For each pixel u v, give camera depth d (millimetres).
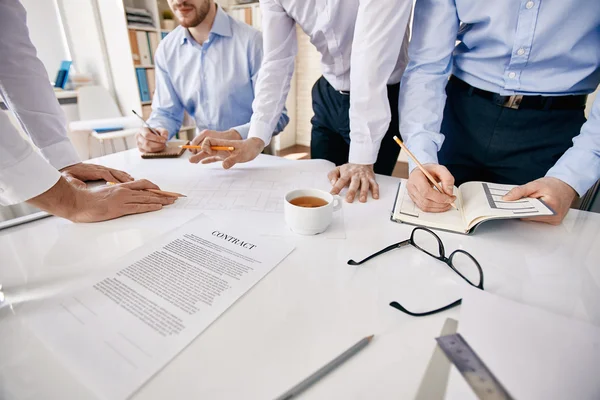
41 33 2475
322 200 567
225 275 414
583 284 413
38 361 291
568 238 526
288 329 330
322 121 1273
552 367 276
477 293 369
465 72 837
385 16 678
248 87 1484
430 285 403
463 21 730
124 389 267
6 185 444
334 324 338
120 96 2635
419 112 762
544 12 634
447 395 257
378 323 339
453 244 505
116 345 307
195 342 313
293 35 1011
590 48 651
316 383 275
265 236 519
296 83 3590
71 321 336
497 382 264
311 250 481
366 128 768
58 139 742
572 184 563
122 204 580
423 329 330
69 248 480
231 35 1399
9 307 358
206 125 1608
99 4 2355
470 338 307
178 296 374
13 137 435
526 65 708
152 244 482
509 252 484
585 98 740
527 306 347
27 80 678
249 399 261
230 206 632
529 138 784
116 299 368
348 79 1084
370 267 439
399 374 281
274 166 876
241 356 299
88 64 2623
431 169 640
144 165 875
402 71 1049
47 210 515
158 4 2562
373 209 631
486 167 898
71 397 260
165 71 1497
